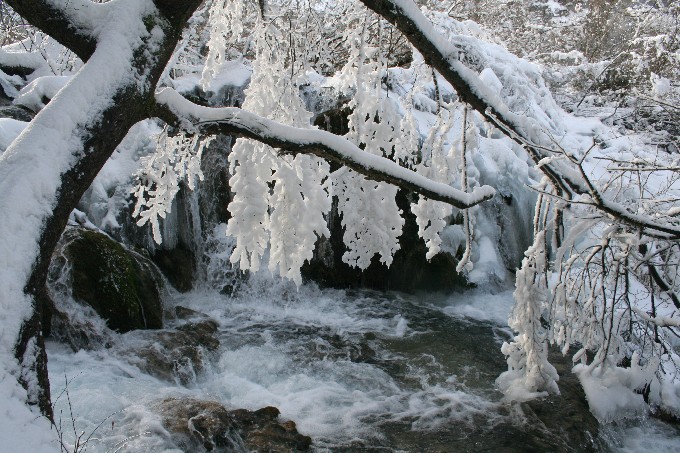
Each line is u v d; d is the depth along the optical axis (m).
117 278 6.47
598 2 15.23
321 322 7.95
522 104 11.10
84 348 5.96
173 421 4.77
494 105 3.80
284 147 3.12
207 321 7.44
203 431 4.66
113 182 7.82
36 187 2.16
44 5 2.57
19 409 1.90
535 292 5.64
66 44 2.67
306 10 4.64
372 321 8.09
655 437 5.55
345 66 4.35
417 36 3.44
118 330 6.37
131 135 8.28
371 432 5.30
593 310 5.51
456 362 6.91
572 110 13.77
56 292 6.03
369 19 4.26
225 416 4.93
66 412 4.80
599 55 15.13
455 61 3.61
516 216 9.41
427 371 6.66
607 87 14.27
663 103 7.82
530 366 5.96
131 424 4.72
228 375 6.23
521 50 15.30
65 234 6.46
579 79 14.17
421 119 9.08
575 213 4.66
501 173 9.45
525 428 5.45
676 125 11.95
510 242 9.41
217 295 8.38
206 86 4.65
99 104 2.44
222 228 8.75
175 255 8.24
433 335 7.68
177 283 8.23
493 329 7.99
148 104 2.77
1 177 2.16
